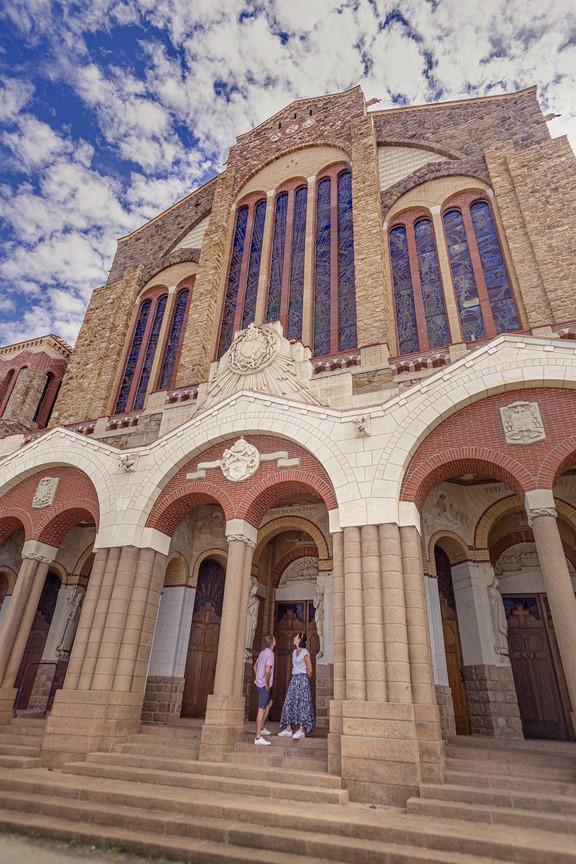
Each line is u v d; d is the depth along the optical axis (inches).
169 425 598.2
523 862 214.1
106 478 543.5
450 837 230.7
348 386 525.0
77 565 698.2
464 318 647.8
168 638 561.0
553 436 391.2
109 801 296.2
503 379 416.8
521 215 660.7
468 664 492.4
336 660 369.1
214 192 1007.6
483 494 543.8
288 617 608.1
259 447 495.5
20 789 325.1
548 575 346.0
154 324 912.3
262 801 294.8
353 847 226.7
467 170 754.2
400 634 357.1
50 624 683.4
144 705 534.0
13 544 689.0
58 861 222.4
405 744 316.5
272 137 987.3
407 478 419.8
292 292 780.6
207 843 242.5
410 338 663.1
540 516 366.0
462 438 419.5
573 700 311.3
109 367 860.0
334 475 434.9
